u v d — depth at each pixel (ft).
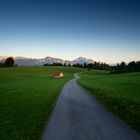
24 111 55.06
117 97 82.43
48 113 53.01
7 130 37.09
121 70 506.07
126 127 38.96
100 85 153.89
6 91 112.16
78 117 48.21
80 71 627.46
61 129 37.86
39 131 36.55
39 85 165.07
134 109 56.34
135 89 115.96
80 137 33.22
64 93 106.52
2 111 55.06
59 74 370.73
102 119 45.98
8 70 528.63
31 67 636.89
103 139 32.14
